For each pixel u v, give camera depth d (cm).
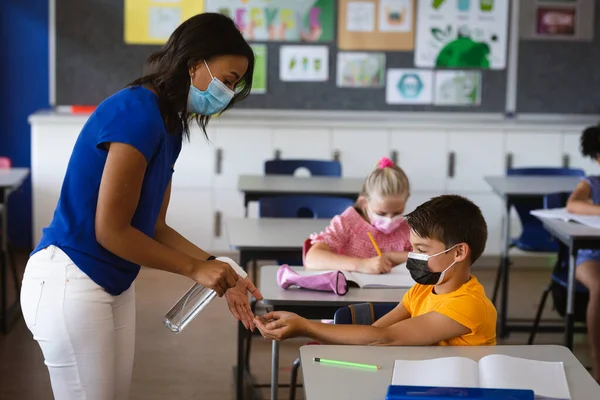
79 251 199
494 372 182
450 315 211
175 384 384
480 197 639
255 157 629
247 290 226
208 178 628
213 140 624
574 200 405
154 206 206
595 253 395
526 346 205
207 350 432
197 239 633
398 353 201
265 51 645
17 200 663
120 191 192
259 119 627
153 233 218
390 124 629
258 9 641
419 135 632
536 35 654
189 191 629
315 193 470
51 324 200
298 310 272
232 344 443
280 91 650
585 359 428
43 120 609
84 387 204
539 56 655
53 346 201
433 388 169
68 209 200
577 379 184
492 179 508
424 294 230
